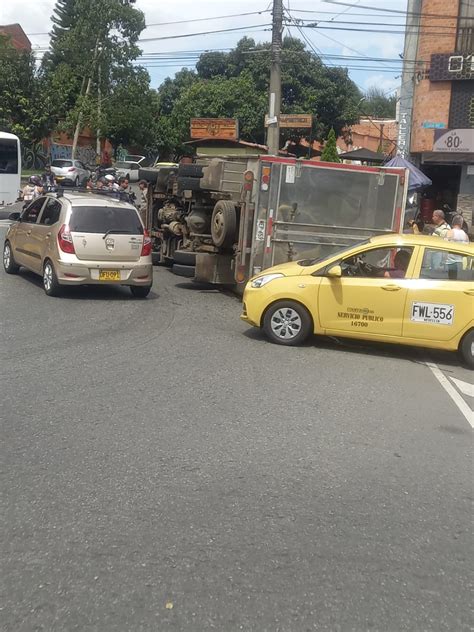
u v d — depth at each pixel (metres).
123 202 11.96
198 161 14.66
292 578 3.62
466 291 8.59
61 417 5.91
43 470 4.83
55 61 50.22
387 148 54.00
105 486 4.62
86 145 55.41
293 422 6.11
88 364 7.63
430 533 4.20
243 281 11.96
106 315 10.42
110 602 3.34
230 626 3.20
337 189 11.82
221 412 6.27
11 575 3.54
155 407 6.30
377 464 5.26
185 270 13.77
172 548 3.86
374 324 8.87
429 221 23.48
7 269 13.88
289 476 4.94
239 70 46.91
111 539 3.93
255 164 11.77
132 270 11.61
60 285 11.38
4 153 28.38
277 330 9.22
